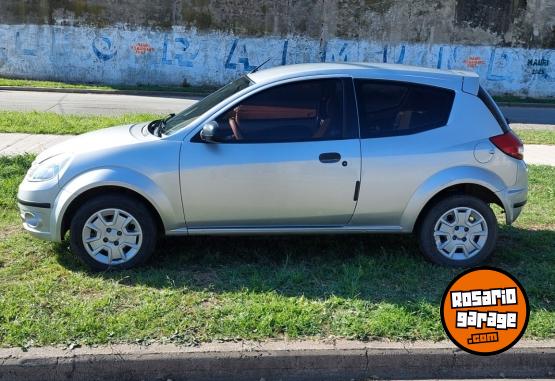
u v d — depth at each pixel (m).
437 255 5.17
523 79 24.56
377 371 3.78
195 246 5.50
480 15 23.83
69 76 23.38
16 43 23.02
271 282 4.70
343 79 5.06
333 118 5.00
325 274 4.94
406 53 23.95
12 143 9.91
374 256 5.39
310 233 5.10
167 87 22.88
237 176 4.85
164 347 3.72
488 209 5.13
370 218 5.08
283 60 23.66
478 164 5.08
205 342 3.80
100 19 22.94
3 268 4.85
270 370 3.71
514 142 5.21
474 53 24.17
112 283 4.62
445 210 5.10
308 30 23.45
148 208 4.92
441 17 23.72
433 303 4.39
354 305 4.32
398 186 5.00
